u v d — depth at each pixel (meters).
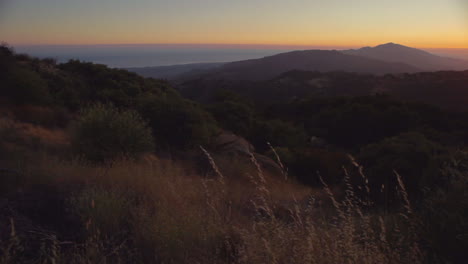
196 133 12.86
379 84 83.56
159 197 4.02
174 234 2.74
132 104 18.91
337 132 31.72
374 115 30.42
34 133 10.08
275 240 2.31
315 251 2.23
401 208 3.77
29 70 16.88
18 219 2.94
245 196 4.65
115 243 2.75
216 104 25.94
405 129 28.66
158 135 13.09
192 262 2.49
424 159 6.29
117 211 3.18
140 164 6.85
